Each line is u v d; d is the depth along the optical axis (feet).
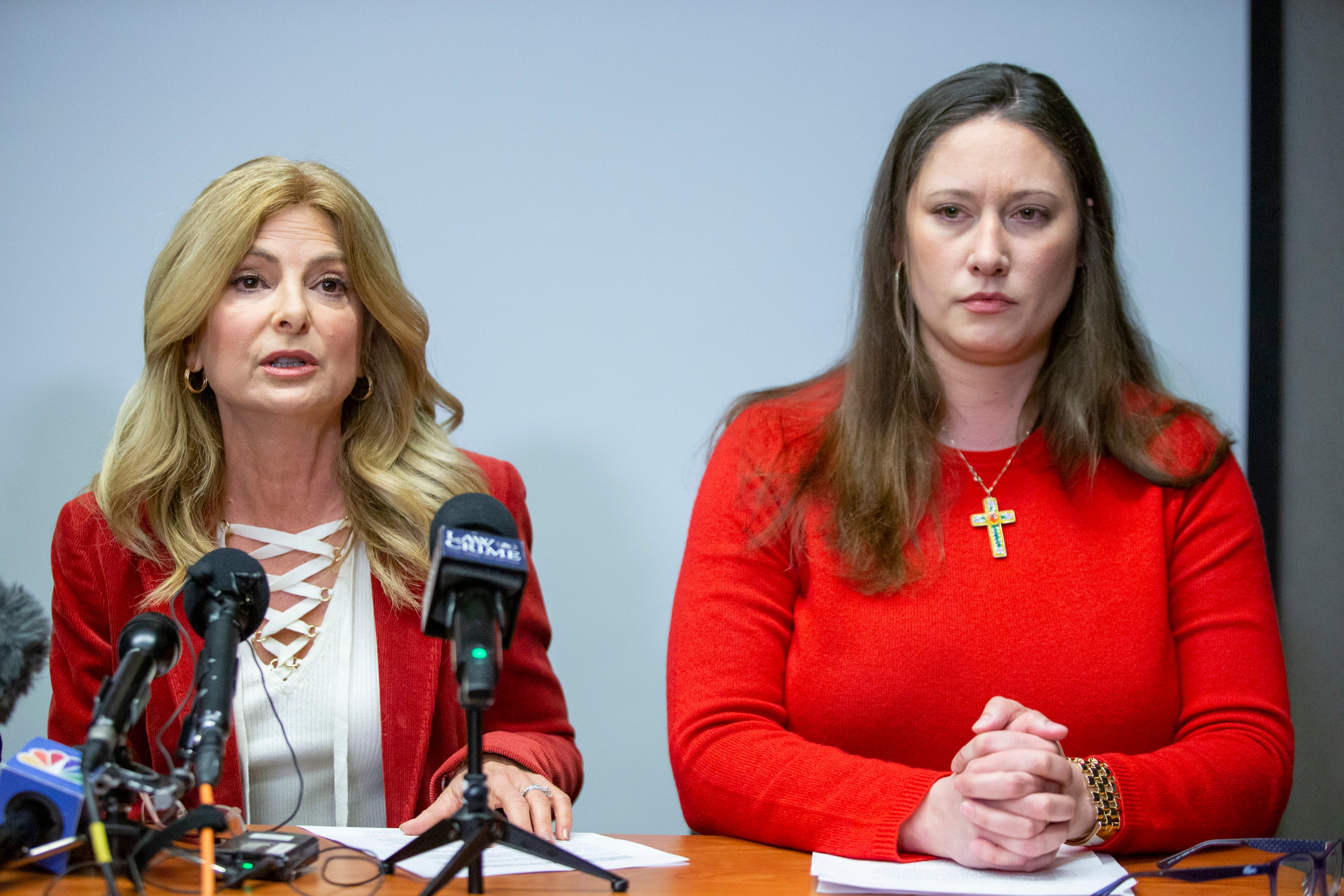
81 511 6.72
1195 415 6.32
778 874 4.63
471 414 9.62
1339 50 9.77
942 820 4.71
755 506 6.07
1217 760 5.22
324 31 9.84
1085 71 9.69
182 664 6.38
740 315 9.72
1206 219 9.57
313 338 6.33
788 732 5.52
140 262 9.67
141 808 4.77
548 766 5.98
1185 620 5.88
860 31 9.83
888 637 5.77
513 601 4.12
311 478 6.82
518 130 9.80
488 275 9.73
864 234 6.39
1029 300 5.75
